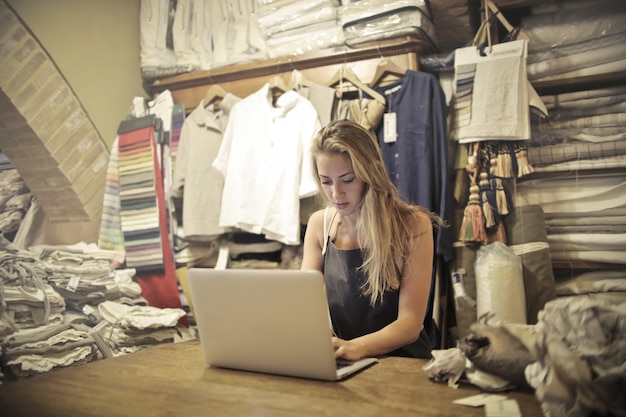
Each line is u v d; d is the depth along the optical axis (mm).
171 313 2842
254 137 2996
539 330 1062
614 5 2553
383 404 1047
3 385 1317
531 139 2666
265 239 3121
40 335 2361
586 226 2564
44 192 3127
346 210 1573
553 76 2617
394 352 1687
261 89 3037
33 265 2639
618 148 2504
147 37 3537
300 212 2963
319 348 1198
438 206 2635
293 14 3084
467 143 2658
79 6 3242
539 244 2549
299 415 1003
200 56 3393
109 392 1209
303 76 3031
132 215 3252
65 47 3152
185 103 3416
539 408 994
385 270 1561
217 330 1335
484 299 2490
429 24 2811
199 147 3160
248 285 1246
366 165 1502
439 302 2654
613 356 973
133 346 2695
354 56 2922
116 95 3473
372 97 2799
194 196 3121
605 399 921
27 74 2955
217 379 1271
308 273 1162
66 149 3182
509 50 2574
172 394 1166
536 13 2695
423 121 2641
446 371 1166
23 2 2920
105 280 2902
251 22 3275
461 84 2656
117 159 3338
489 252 2553
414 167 2645
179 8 3471
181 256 3283
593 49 2545
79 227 3279
